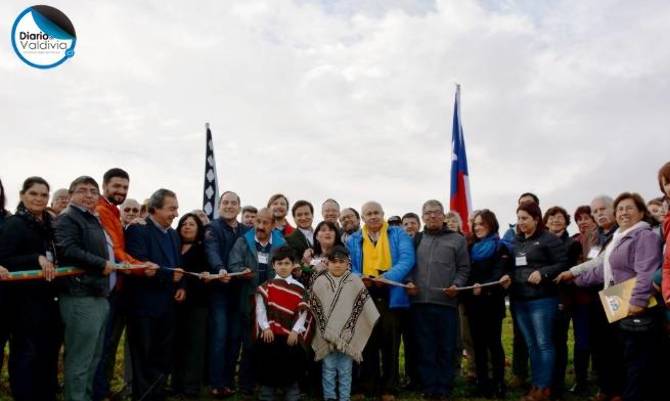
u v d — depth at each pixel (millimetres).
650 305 5805
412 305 7305
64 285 5742
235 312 7234
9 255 5406
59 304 5785
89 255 5781
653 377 6090
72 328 5758
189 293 7141
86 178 6020
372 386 7227
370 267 7359
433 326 7230
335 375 6742
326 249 7293
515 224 7906
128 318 6520
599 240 7309
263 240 7453
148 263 6363
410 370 7629
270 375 6430
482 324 7316
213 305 7109
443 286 7234
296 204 8273
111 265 5914
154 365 6566
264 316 6605
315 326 6727
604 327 6973
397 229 7613
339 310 6691
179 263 6859
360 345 6672
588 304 7324
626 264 6113
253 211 8500
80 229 5883
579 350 7414
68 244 5730
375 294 7293
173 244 6812
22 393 5418
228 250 7387
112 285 6395
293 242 7551
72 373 5750
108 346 6512
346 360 6742
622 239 6195
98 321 5855
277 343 6496
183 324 7156
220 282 7113
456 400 7137
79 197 5980
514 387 7789
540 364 6988
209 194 11969
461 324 8602
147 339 6445
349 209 8461
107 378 6621
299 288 6773
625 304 5930
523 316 7195
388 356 7203
